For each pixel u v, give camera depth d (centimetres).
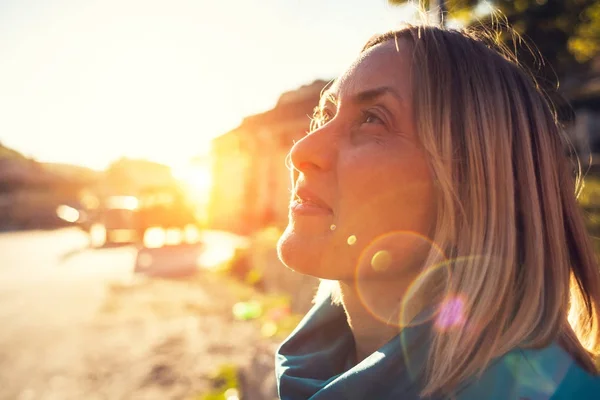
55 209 2586
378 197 80
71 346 524
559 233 84
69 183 3450
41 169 3544
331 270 81
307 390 88
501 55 95
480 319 73
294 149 86
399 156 81
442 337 73
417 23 97
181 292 792
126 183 2889
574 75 962
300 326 108
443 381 70
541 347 72
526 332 73
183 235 1460
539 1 632
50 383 424
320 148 84
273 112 1598
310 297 550
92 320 631
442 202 80
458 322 74
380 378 74
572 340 79
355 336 92
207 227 2111
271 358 359
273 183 1631
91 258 1236
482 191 80
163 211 1438
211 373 429
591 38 660
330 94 99
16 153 4350
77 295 792
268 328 533
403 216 80
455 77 84
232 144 1981
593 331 94
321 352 100
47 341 543
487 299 74
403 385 73
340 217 80
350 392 74
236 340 521
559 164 93
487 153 81
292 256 82
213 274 940
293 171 95
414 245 81
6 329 594
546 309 78
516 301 79
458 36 91
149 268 1044
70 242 1675
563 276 82
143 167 2834
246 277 870
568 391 69
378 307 86
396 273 81
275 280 727
